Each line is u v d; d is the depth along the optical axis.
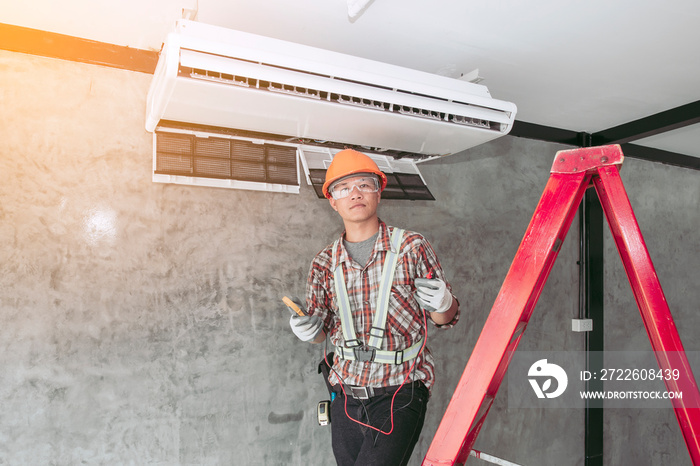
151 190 2.22
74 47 2.10
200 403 2.27
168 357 2.22
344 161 1.78
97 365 2.09
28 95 2.03
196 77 1.59
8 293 1.96
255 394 2.40
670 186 4.19
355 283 1.74
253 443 2.38
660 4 1.88
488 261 3.14
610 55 2.32
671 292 4.11
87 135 2.12
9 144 1.99
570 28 2.07
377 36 2.13
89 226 2.10
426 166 2.96
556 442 3.35
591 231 3.52
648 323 1.17
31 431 1.97
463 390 1.19
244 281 2.40
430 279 1.50
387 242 1.72
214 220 2.35
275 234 2.49
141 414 2.15
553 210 1.19
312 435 2.52
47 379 2.00
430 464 1.19
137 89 2.22
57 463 2.00
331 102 1.81
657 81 2.61
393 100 1.90
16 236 1.98
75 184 2.08
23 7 1.88
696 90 2.73
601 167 1.16
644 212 4.01
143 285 2.19
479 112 2.09
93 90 2.14
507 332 1.17
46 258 2.02
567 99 2.89
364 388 1.69
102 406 2.09
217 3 1.87
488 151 3.20
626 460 3.73
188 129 2.22
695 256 4.30
